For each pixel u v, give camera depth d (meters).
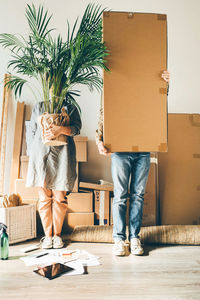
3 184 2.75
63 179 2.01
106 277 1.52
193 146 2.72
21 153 2.79
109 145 1.75
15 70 2.84
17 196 2.45
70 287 1.40
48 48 1.98
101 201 2.51
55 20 2.84
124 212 1.93
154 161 2.63
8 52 2.85
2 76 2.84
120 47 1.76
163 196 2.63
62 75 1.97
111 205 2.50
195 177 2.69
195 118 2.77
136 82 1.76
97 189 2.54
